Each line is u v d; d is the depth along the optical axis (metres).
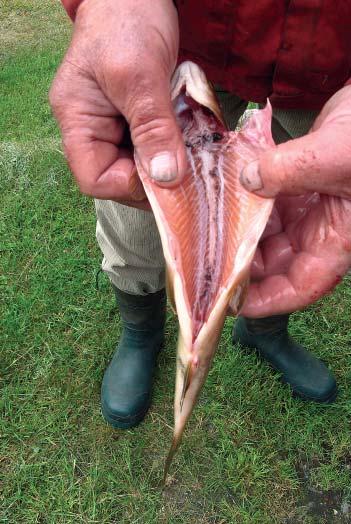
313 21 0.42
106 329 0.71
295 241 0.40
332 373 0.67
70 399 0.64
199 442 0.60
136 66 0.32
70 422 0.62
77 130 0.36
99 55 0.33
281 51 0.44
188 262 0.34
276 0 0.41
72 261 0.78
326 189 0.34
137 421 0.62
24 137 1.11
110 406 0.61
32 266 0.78
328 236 0.37
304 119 0.52
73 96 0.36
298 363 0.65
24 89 1.33
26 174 0.93
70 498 0.56
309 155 0.32
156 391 0.65
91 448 0.60
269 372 0.67
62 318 0.71
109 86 0.33
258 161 0.34
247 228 0.34
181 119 0.37
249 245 0.33
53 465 0.58
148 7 0.34
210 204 0.37
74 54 0.35
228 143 0.37
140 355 0.64
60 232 0.83
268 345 0.65
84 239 0.82
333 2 0.41
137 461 0.59
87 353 0.68
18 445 0.60
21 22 1.74
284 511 0.56
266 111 0.37
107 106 0.36
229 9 0.43
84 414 0.63
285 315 0.63
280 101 0.49
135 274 0.57
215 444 0.60
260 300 0.40
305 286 0.39
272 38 0.44
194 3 0.43
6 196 0.89
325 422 0.63
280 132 0.55
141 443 0.60
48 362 0.67
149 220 0.51
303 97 0.48
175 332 0.71
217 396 0.64
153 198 0.33
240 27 0.43
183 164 0.33
